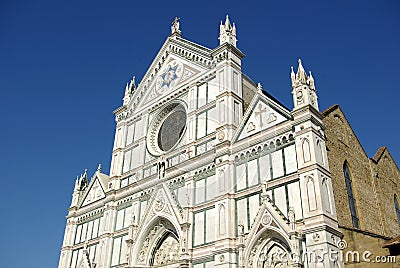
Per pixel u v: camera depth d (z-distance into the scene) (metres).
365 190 37.50
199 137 40.66
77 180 56.38
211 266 33.00
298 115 32.31
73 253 50.12
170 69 49.59
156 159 44.53
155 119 48.22
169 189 40.19
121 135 51.53
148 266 39.59
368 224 35.28
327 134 34.28
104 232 45.06
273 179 32.25
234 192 34.62
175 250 38.28
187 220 36.53
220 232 33.12
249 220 32.53
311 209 28.25
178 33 51.38
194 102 43.31
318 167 29.59
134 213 43.19
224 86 40.38
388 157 46.38
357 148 39.16
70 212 53.56
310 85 34.19
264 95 36.66
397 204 44.16
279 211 30.30
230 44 42.59
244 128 37.03
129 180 46.88
